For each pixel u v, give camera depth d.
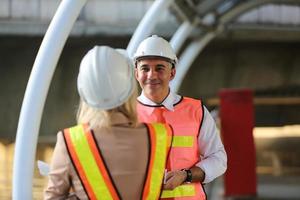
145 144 3.19
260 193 15.91
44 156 16.69
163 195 3.82
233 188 13.41
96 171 3.11
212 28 12.89
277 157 20.52
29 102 4.66
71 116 16.55
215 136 4.12
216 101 17.41
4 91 16.02
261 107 18.27
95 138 3.13
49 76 4.75
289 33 16.83
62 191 3.17
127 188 3.14
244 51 17.17
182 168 3.97
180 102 4.14
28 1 15.81
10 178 16.48
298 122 18.22
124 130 3.17
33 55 15.85
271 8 16.92
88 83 3.16
